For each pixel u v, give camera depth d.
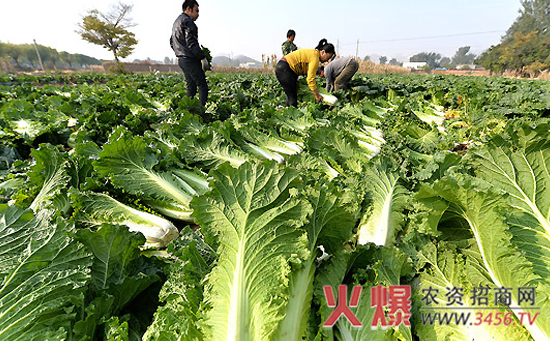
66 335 1.62
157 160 3.61
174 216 3.29
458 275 2.12
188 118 5.33
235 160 4.06
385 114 7.73
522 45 60.66
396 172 3.29
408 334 1.84
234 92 10.66
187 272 1.98
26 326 1.55
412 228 2.61
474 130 5.84
